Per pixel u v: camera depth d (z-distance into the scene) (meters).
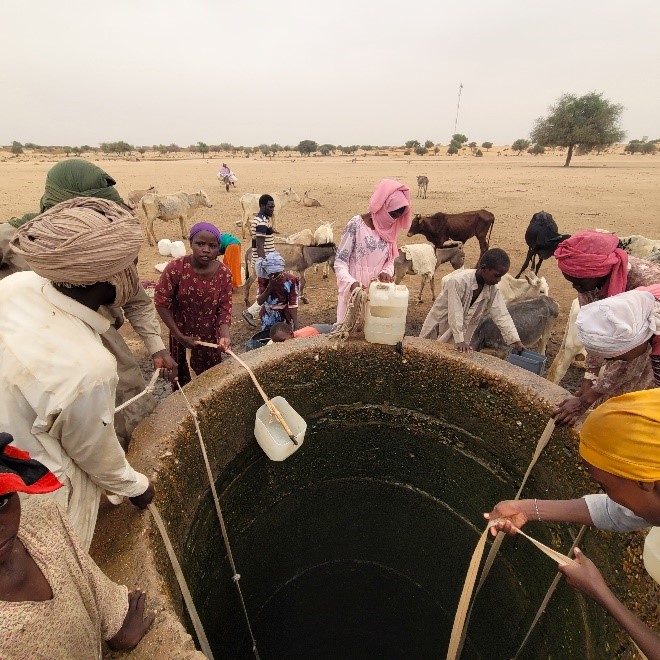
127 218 1.24
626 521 1.43
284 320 4.16
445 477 2.87
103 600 1.03
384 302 2.47
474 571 1.61
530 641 2.33
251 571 2.75
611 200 15.52
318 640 2.82
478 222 8.57
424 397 2.66
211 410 2.07
